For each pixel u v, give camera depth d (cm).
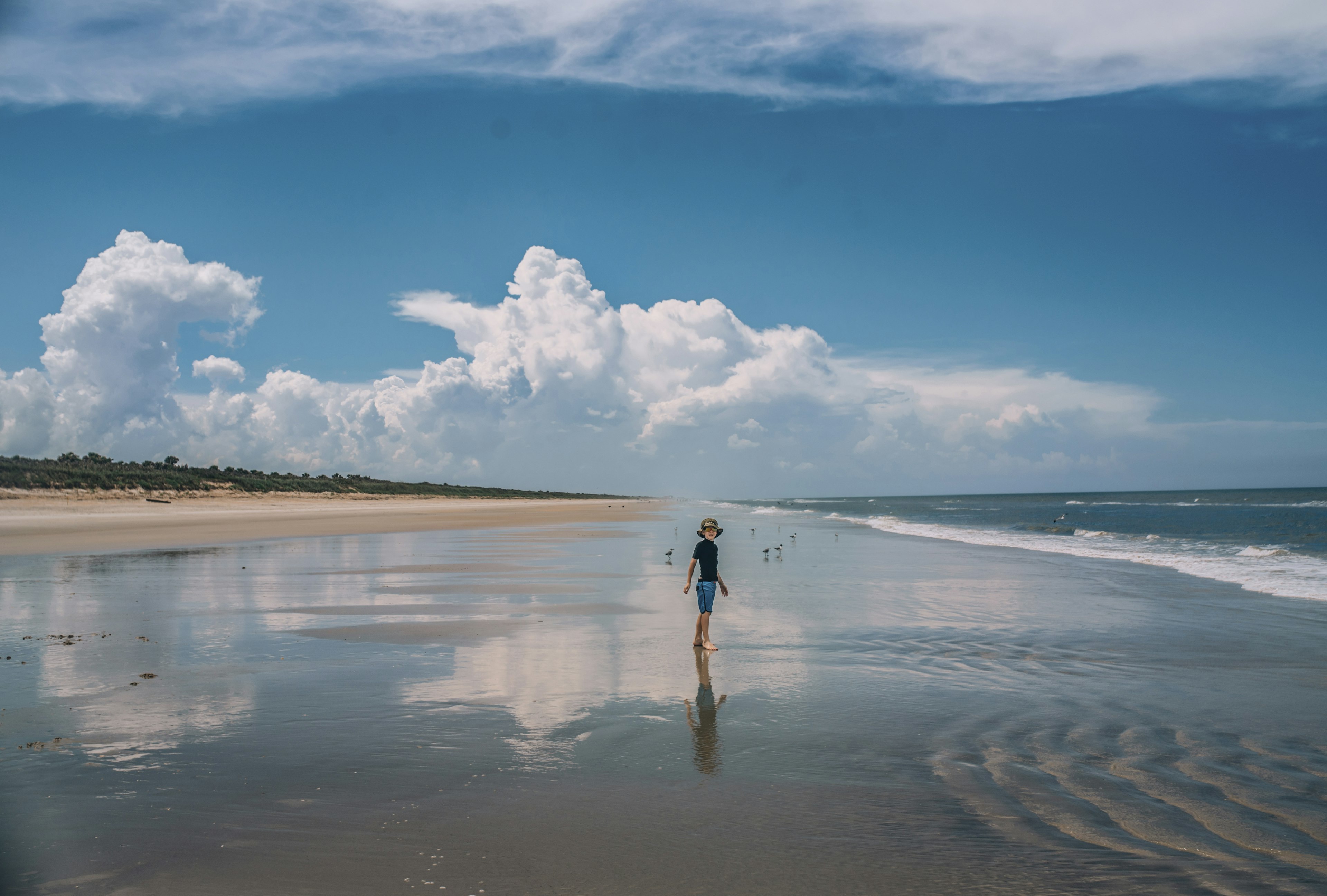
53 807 451
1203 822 434
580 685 742
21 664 827
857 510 9481
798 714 644
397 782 490
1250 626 1060
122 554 2283
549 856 391
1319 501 12106
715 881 365
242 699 686
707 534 938
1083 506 10250
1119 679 768
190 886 361
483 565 1973
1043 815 443
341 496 8388
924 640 965
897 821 433
